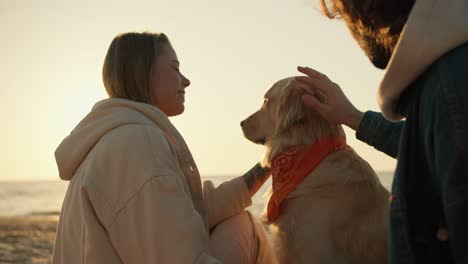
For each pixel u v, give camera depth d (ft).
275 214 7.90
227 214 8.25
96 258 5.83
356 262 7.23
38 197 211.00
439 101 3.44
